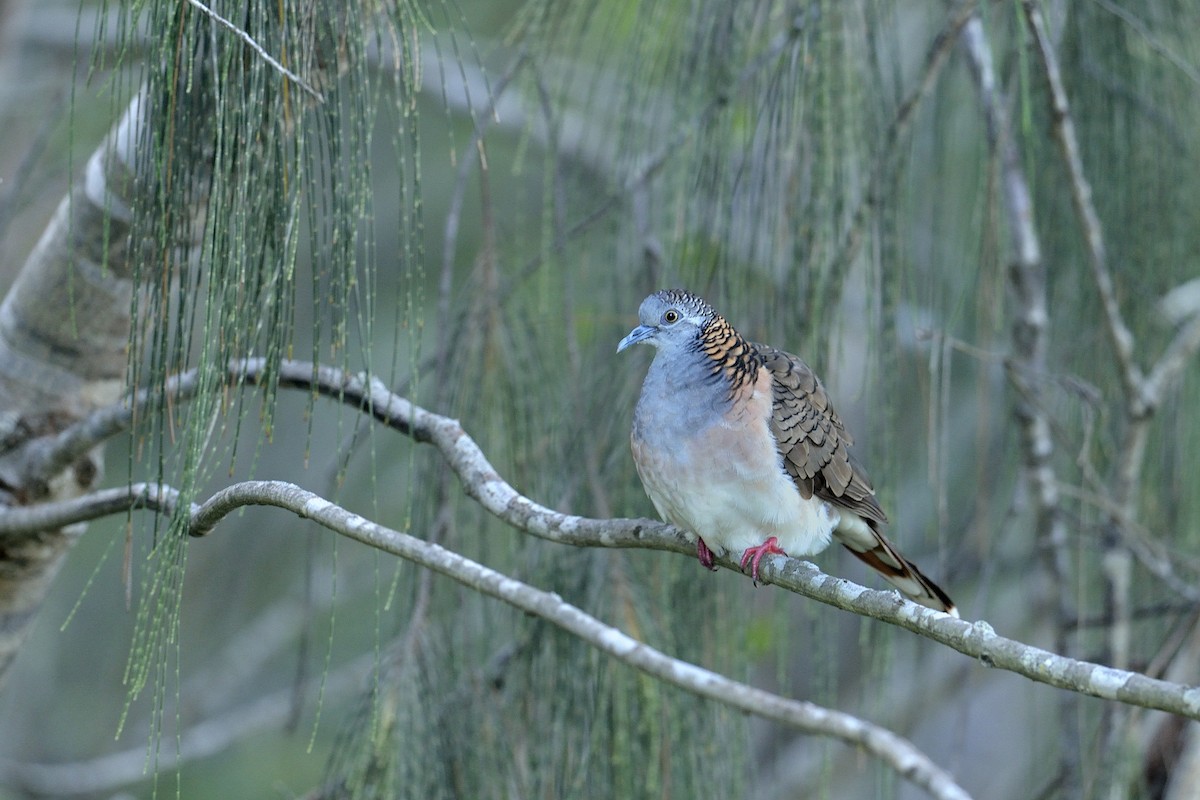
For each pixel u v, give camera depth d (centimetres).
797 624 1084
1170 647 1005
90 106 1291
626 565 831
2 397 806
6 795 1540
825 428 773
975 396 1384
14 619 845
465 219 1638
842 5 778
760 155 827
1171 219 986
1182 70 894
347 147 613
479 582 668
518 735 819
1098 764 983
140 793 1595
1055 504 1064
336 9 593
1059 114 838
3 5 1203
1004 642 543
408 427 705
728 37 819
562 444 859
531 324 868
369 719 795
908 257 819
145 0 575
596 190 938
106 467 1384
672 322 759
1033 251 984
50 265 781
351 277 605
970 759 1847
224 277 577
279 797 1447
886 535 830
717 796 802
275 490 622
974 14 887
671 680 724
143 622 588
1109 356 1045
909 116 814
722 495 735
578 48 893
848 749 1659
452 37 624
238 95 577
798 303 794
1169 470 1074
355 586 1633
